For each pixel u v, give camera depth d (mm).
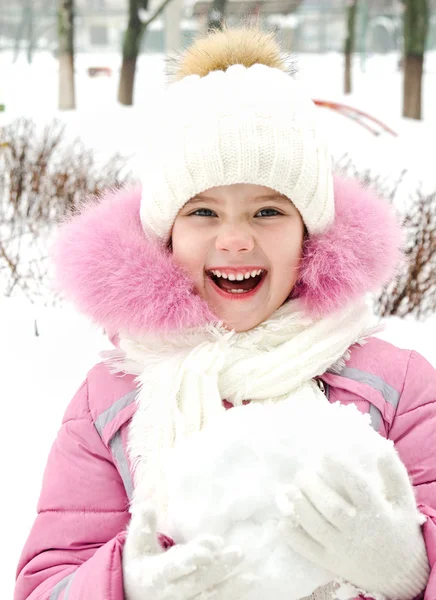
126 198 1346
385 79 12023
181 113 1156
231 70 1189
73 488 1111
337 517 789
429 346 3129
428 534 912
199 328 1160
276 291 1150
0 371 2965
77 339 3289
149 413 1071
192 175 1121
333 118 8750
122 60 9328
